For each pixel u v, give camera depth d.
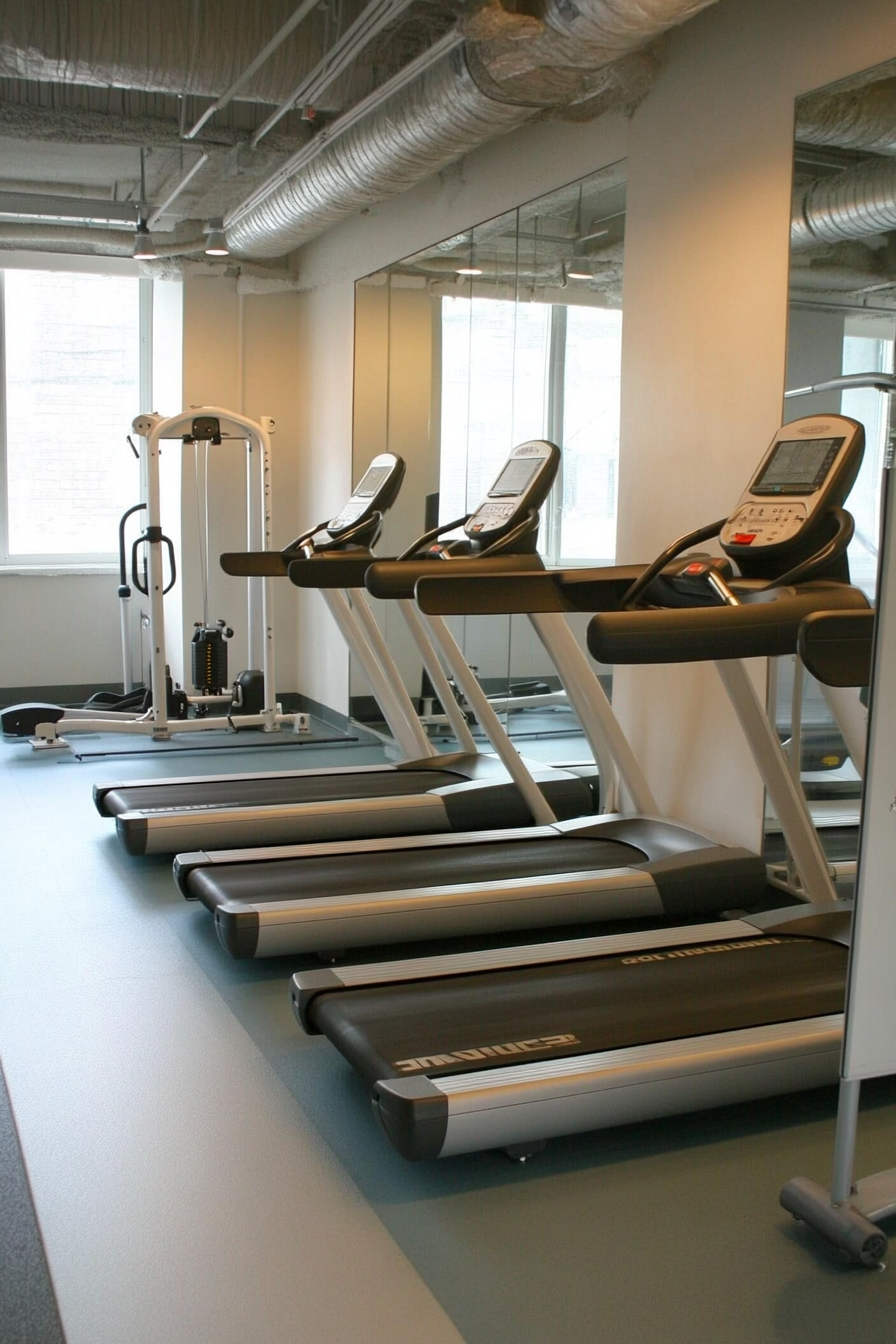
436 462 5.69
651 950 2.96
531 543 3.99
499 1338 1.80
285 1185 2.23
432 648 5.37
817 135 3.47
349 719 6.91
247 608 7.62
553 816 4.32
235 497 7.50
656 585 3.20
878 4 3.25
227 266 7.18
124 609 7.02
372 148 4.73
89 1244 2.03
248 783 4.80
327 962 3.37
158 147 5.68
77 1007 3.04
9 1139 2.38
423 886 3.51
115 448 7.97
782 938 3.04
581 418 4.66
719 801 4.08
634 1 3.12
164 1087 2.61
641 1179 2.28
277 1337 1.80
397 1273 1.96
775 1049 2.42
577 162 4.61
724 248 3.88
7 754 6.16
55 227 6.88
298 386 7.54
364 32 3.88
